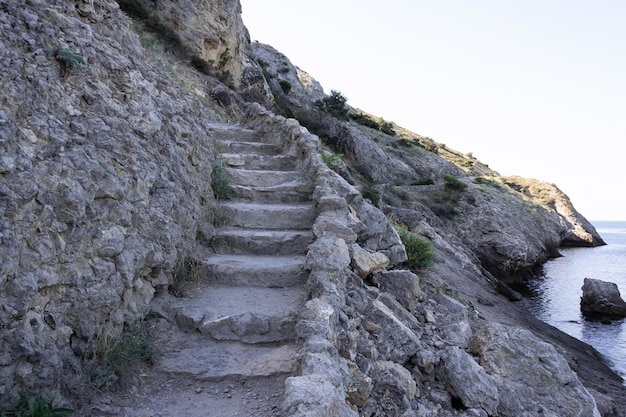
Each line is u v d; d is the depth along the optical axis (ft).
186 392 11.77
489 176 215.31
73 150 11.42
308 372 10.35
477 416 15.78
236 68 79.82
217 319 14.23
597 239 198.39
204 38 67.82
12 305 8.68
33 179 9.91
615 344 47.06
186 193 17.62
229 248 19.43
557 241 146.41
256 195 23.00
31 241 9.60
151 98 17.35
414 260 32.91
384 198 88.58
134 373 11.77
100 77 14.85
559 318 58.65
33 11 13.33
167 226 14.75
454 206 123.75
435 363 17.10
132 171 13.51
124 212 12.48
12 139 9.84
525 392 17.54
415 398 15.81
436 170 166.30
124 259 12.17
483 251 100.42
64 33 14.02
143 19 56.13
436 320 22.07
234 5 78.07
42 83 11.69
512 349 18.69
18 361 8.68
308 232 20.49
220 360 12.98
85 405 10.02
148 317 13.99
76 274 10.64
